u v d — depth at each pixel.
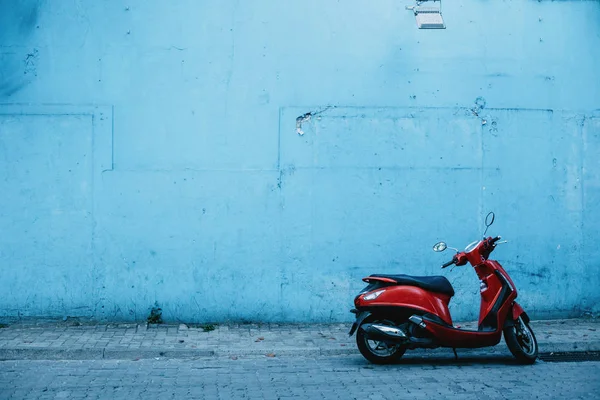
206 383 7.10
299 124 10.08
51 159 9.80
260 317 10.01
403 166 10.20
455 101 10.28
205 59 9.97
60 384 7.03
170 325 9.77
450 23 10.29
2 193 9.76
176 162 9.92
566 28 10.47
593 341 8.88
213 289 9.96
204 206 9.95
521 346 8.02
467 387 6.89
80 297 9.82
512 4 10.38
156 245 9.90
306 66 10.09
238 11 10.01
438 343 7.75
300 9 10.09
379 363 7.98
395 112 10.20
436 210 10.24
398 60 10.20
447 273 10.22
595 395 6.61
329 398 6.50
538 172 10.41
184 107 9.95
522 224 10.37
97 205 9.84
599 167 10.46
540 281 10.38
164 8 9.93
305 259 10.06
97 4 9.85
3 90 9.77
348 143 10.13
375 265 10.14
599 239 10.49
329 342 8.93
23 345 8.45
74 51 9.84
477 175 10.31
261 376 7.42
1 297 9.75
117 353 8.35
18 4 9.79
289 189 10.05
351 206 10.13
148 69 9.91
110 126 9.85
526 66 10.41
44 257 9.79
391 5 10.20
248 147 10.02
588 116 10.48
